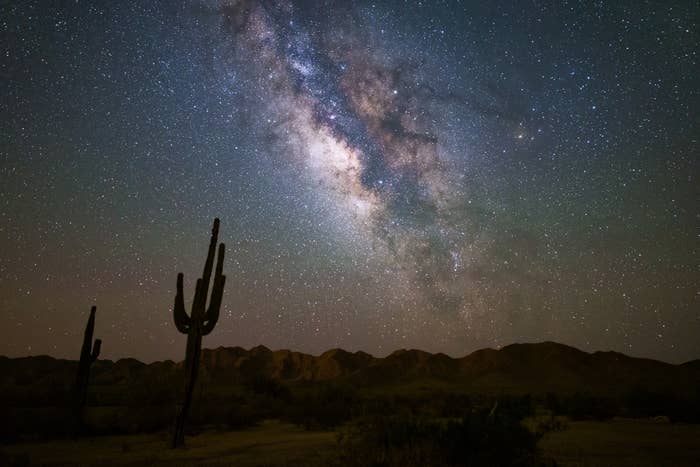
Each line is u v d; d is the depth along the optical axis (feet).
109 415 74.54
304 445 45.09
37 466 35.83
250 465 34.04
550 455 37.04
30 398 93.66
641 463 33.86
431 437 23.93
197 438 56.85
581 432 55.42
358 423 26.50
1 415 60.03
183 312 50.72
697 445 43.78
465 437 23.29
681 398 85.76
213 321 50.88
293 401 100.42
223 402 94.99
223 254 52.47
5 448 48.47
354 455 24.52
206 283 51.21
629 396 91.04
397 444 24.16
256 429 67.36
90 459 39.58
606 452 39.19
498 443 23.17
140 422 67.82
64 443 52.75
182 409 48.42
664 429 60.13
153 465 35.88
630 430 58.39
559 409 84.74
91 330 63.41
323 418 73.05
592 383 209.97
